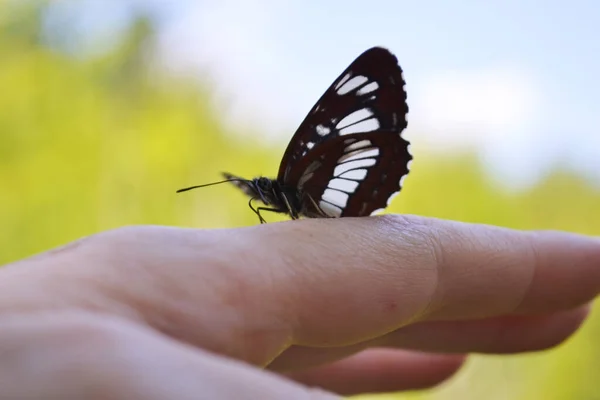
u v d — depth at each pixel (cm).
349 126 16
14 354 9
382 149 16
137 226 13
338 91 16
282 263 13
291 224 14
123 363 9
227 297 13
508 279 15
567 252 16
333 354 16
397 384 18
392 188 16
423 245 14
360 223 14
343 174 16
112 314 12
